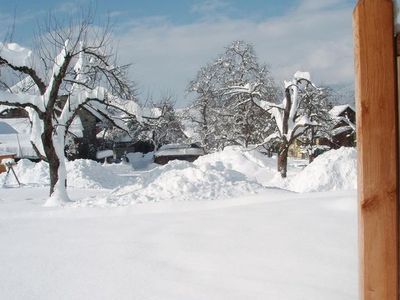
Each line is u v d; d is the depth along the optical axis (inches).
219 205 380.2
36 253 245.0
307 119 1005.2
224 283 180.7
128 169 1501.0
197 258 216.1
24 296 180.1
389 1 101.3
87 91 601.3
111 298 172.7
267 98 1628.9
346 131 1792.6
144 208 380.5
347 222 268.7
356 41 104.0
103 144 2081.7
